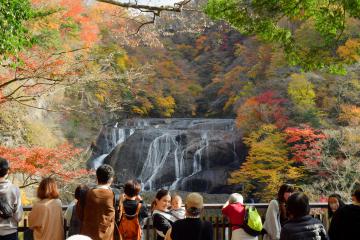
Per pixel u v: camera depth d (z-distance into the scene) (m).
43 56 9.93
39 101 19.45
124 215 4.50
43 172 10.48
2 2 5.55
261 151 17.69
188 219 3.69
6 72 10.66
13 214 4.38
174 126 26.47
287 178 17.61
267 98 20.38
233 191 21.75
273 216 4.75
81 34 17.25
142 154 23.91
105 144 24.42
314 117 18.84
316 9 6.88
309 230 3.47
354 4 6.16
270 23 7.09
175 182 23.41
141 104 28.34
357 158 15.10
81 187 4.52
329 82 19.97
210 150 23.47
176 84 30.97
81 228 4.36
